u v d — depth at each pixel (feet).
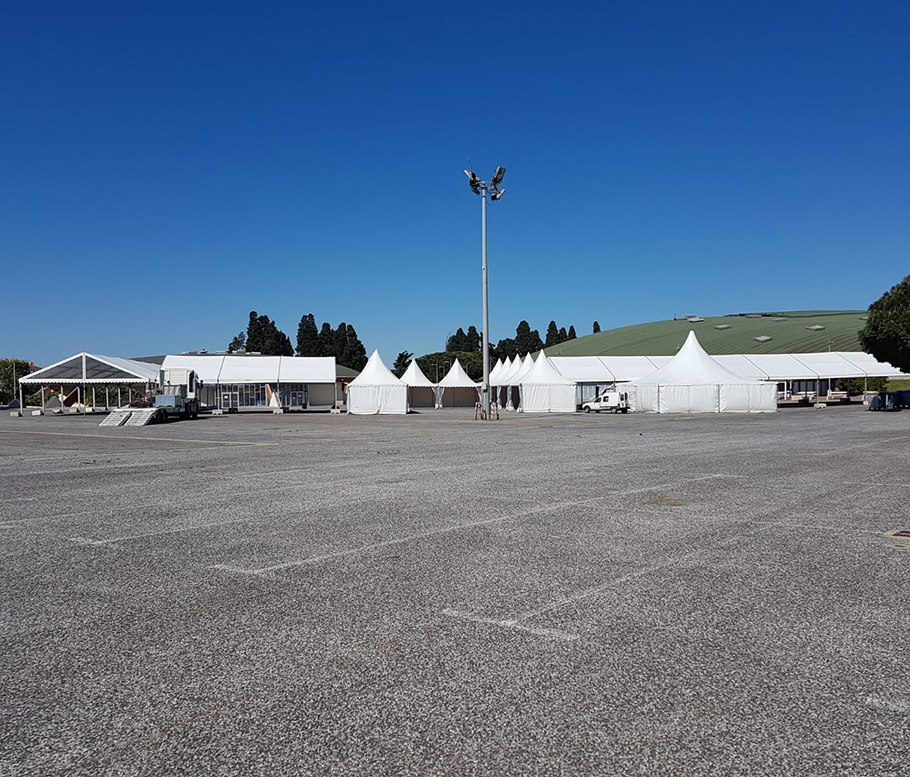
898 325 165.07
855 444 68.08
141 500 36.19
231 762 10.62
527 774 10.21
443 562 22.56
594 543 25.22
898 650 14.76
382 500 35.42
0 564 22.75
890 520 29.32
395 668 14.01
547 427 109.09
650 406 171.73
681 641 15.37
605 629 16.17
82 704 12.54
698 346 175.52
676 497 35.73
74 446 75.10
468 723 11.73
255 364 227.61
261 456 61.46
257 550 24.47
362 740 11.22
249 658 14.58
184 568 22.06
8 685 13.37
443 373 386.52
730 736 11.24
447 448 68.74
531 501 34.73
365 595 18.99
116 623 16.87
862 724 11.60
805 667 13.91
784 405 213.87
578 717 11.90
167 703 12.56
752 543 25.08
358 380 181.16
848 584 19.77
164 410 140.87
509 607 17.84
